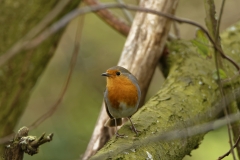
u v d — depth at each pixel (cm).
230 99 701
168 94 714
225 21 1446
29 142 492
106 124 722
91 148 821
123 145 524
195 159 1134
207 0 691
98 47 1540
